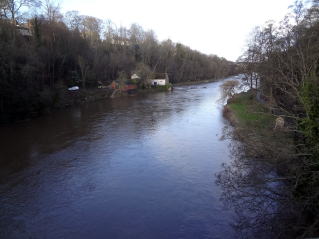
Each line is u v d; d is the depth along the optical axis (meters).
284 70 18.70
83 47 59.50
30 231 12.23
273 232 10.20
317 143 8.88
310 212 9.41
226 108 37.75
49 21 52.84
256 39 40.00
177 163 19.42
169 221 12.65
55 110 40.31
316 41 18.03
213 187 15.56
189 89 76.19
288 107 15.98
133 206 14.00
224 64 128.12
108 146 23.59
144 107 43.81
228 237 11.35
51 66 47.66
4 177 17.75
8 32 39.81
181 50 109.50
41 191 15.84
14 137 26.48
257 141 12.89
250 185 11.24
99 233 11.97
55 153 22.00
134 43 92.81
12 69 32.94
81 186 16.34
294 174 10.08
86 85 57.94
